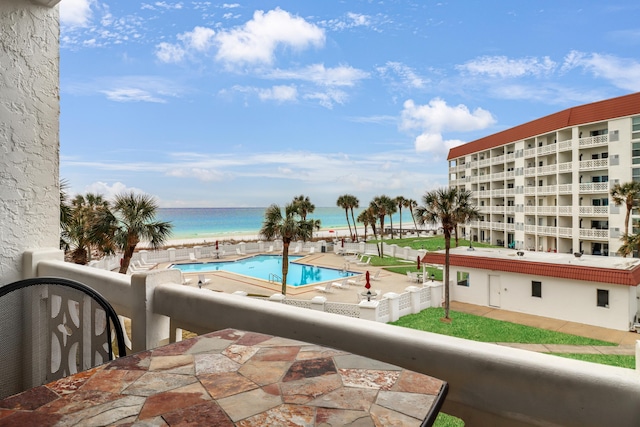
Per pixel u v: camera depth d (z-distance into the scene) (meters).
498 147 47.66
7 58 2.81
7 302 1.64
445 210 15.98
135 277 2.07
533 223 41.91
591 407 0.97
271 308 1.63
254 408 0.84
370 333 1.35
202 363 1.12
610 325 13.12
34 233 2.93
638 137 31.06
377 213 51.62
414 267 28.77
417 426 0.76
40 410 0.85
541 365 1.04
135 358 1.16
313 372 1.05
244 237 69.81
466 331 13.09
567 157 37.28
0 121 2.76
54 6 3.08
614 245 31.81
